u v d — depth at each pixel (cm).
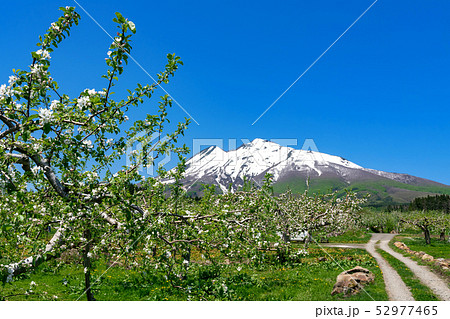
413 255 2967
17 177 517
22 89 443
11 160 469
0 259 521
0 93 436
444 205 11700
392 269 2159
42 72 447
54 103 478
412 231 7400
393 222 7369
